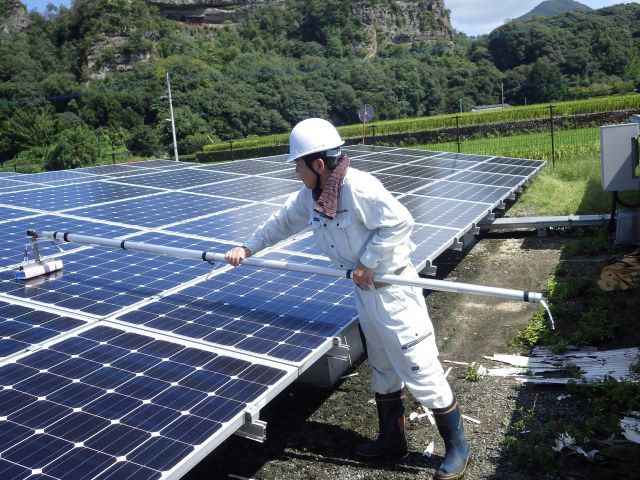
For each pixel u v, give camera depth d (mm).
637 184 10352
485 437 4820
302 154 3600
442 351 6613
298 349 4219
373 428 5035
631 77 95938
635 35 122938
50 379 3730
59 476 2867
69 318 4605
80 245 6516
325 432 5000
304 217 4262
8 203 8602
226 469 4520
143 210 8398
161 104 71188
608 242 10320
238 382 3773
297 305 5016
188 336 4375
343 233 3777
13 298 4953
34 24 111812
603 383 5359
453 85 109688
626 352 6008
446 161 16016
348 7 136375
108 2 105438
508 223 11438
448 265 9953
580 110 38750
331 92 88625
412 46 140500
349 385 5863
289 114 82000
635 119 10891
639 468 4188
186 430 3271
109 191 9875
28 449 3061
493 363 6230
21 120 60156
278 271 5836
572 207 13570
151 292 5199
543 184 15938
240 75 85312
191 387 3709
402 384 4453
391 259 3787
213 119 72438
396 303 3811
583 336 6426
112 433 3225
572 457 4461
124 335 4348
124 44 100750
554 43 117625
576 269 9203
